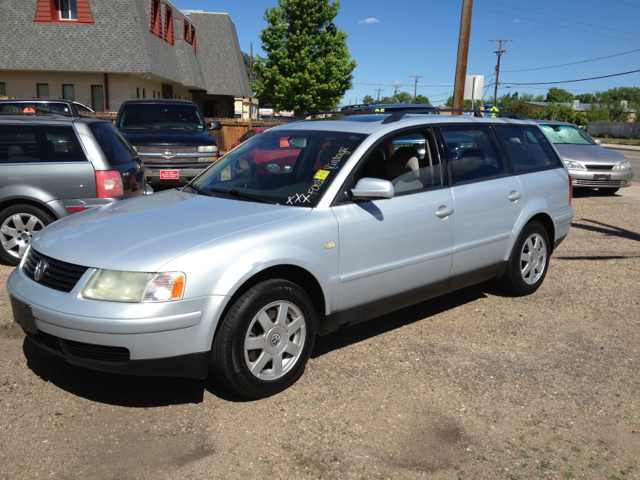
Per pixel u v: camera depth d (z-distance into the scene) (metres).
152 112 11.49
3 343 4.10
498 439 3.05
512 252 5.08
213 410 3.29
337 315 3.77
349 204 3.75
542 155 5.57
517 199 5.00
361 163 3.86
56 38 22.64
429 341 4.36
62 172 5.88
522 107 80.88
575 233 8.50
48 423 3.11
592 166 12.23
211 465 2.78
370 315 4.03
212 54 35.75
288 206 3.69
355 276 3.77
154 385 3.57
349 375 3.76
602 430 3.16
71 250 3.23
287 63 33.00
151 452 2.87
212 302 3.07
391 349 4.19
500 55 68.06
